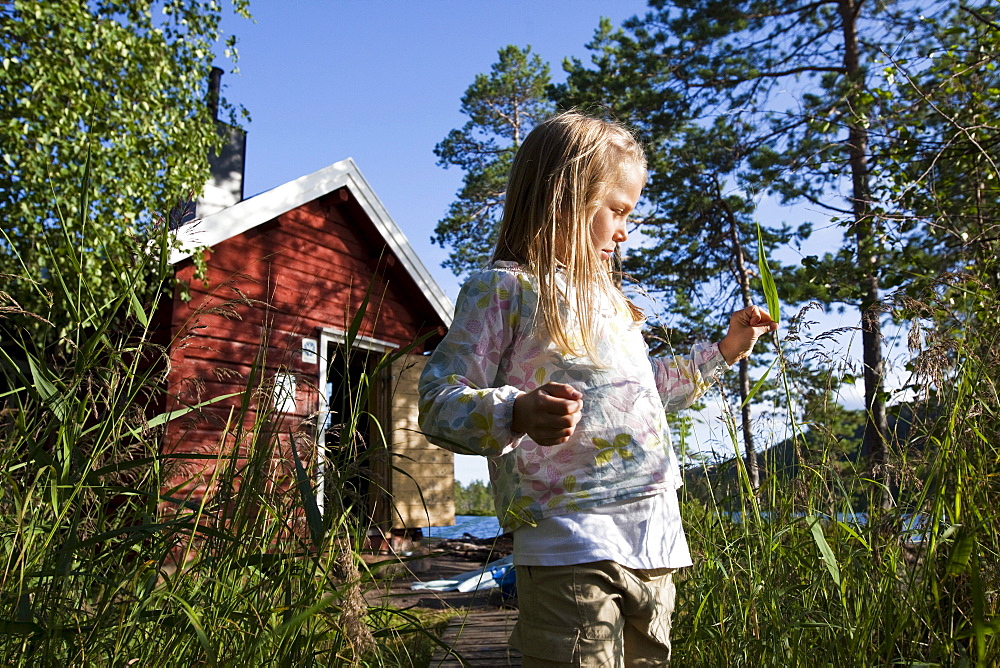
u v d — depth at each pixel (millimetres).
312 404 1646
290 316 8180
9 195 5547
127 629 1285
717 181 13680
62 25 6027
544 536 1409
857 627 1546
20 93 5809
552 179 1634
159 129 6820
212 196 12195
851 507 1868
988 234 2797
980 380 1683
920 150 4262
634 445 1489
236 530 1357
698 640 1882
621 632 1381
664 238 15242
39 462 1303
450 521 8953
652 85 13805
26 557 1287
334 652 1270
